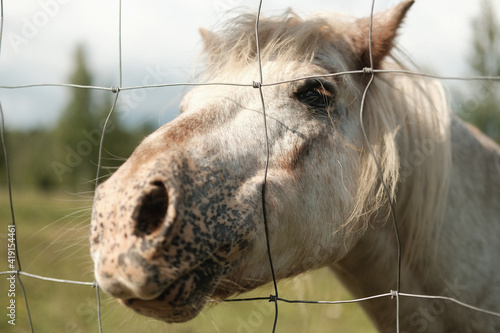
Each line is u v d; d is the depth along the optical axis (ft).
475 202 7.48
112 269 4.76
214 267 5.38
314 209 6.37
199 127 5.84
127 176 5.04
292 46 6.66
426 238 7.34
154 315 5.20
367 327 16.15
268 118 6.20
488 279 7.26
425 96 7.49
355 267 7.75
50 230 26.04
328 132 6.52
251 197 5.73
